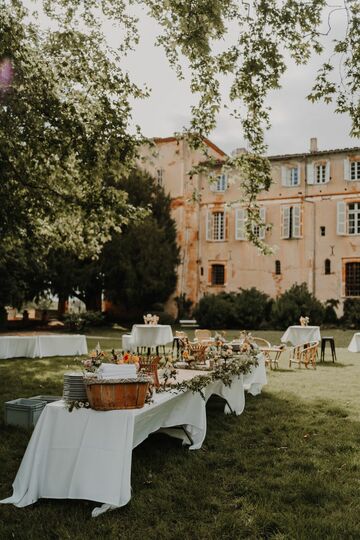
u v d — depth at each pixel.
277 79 7.38
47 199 10.33
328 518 3.45
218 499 3.79
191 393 5.18
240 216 27.30
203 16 6.59
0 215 9.80
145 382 3.92
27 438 5.33
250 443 5.29
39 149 9.32
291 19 6.90
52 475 3.74
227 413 6.58
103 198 10.28
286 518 3.44
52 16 9.23
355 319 23.38
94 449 3.68
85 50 9.37
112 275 25.80
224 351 6.82
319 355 13.86
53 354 13.06
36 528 3.31
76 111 9.41
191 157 29.14
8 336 12.82
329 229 25.52
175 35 7.00
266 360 11.30
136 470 4.37
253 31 7.16
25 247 12.35
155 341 13.71
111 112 9.15
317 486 4.00
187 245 28.50
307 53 7.28
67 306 30.09
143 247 25.70
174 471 4.36
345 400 7.53
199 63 7.55
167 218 28.08
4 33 8.22
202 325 24.55
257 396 7.88
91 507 3.63
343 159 25.45
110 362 4.66
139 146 9.66
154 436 5.51
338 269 25.16
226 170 8.77
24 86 8.74
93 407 3.77
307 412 6.73
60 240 11.93
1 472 4.36
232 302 24.75
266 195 26.94
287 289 26.12
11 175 9.76
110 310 29.34
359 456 4.79
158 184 28.69
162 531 3.27
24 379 9.20
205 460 4.70
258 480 4.16
